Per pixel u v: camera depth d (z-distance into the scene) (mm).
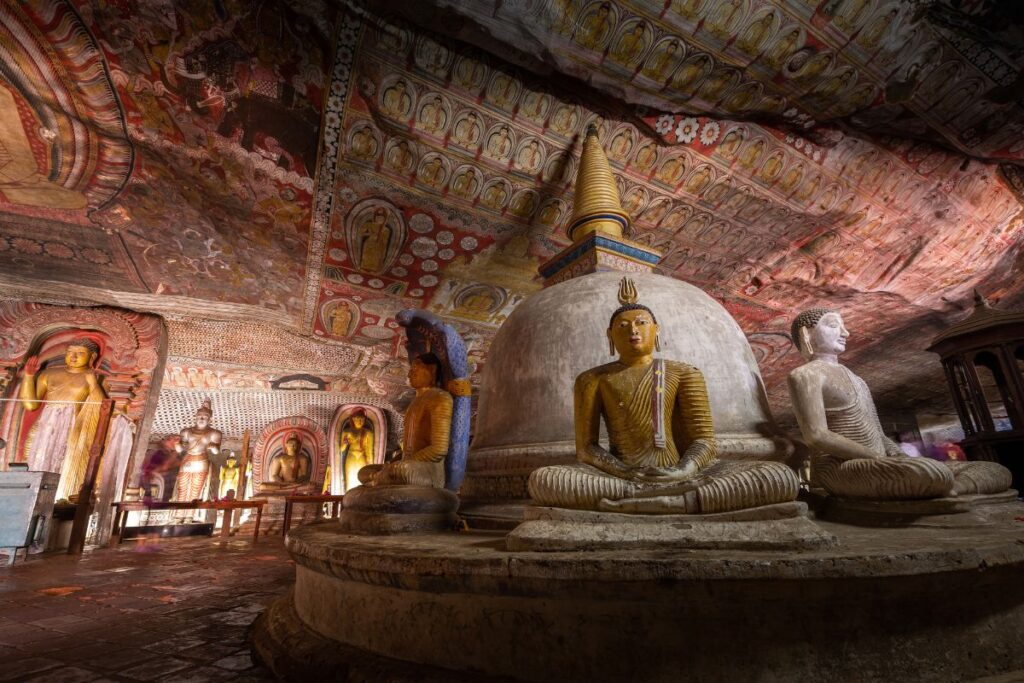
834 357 4184
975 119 7715
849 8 6094
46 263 9797
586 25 6176
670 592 1962
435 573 2285
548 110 7285
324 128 7047
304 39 6086
